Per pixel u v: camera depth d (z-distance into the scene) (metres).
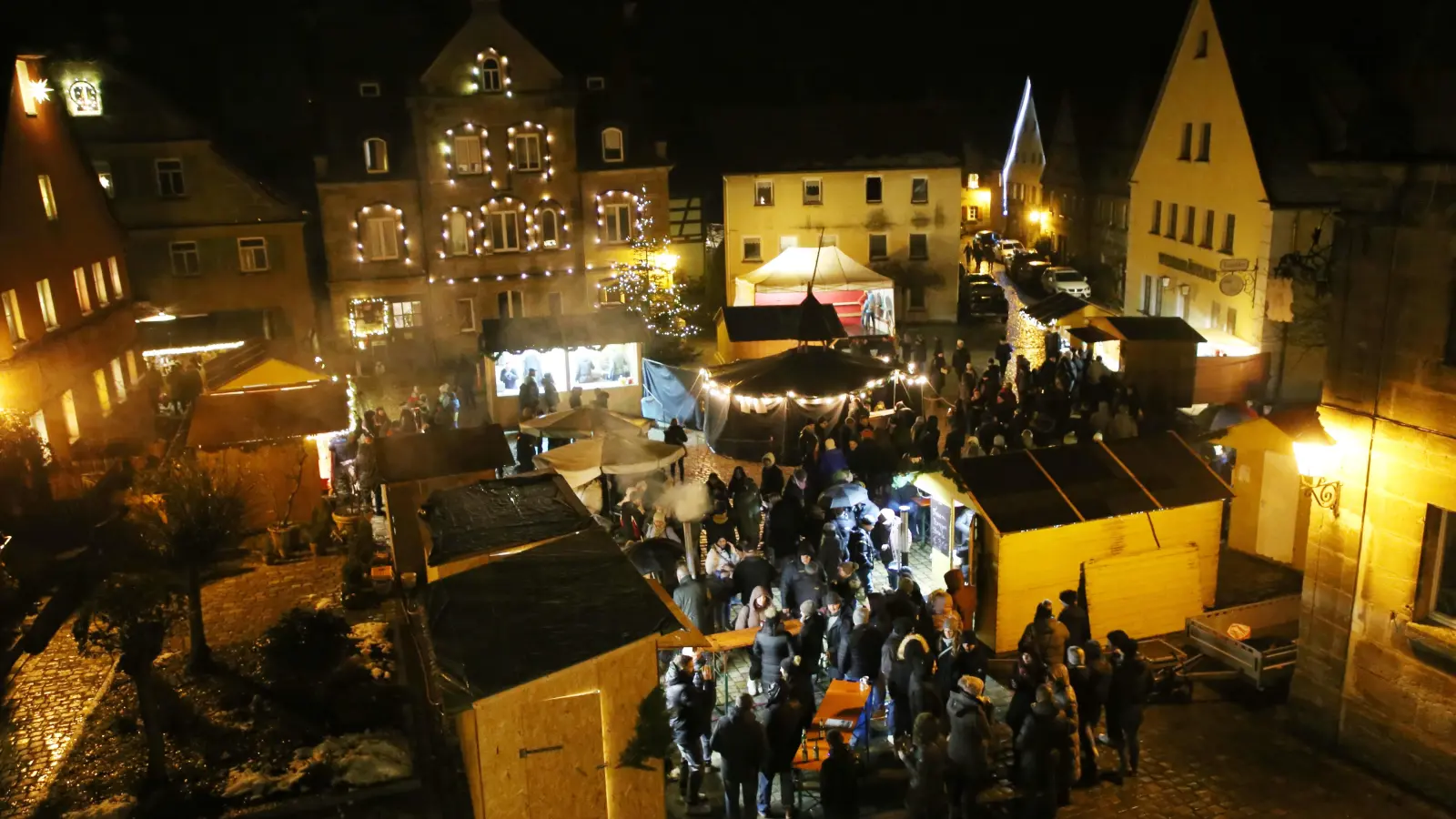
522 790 10.11
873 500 21.12
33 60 24.11
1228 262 29.38
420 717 13.52
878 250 43.41
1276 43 31.67
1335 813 12.04
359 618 16.69
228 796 11.80
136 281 35.44
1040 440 24.16
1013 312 38.16
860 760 12.82
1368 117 12.45
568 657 9.98
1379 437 12.44
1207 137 33.53
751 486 19.55
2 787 12.28
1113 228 45.66
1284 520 18.78
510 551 12.88
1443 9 11.66
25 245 22.78
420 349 38.41
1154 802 12.33
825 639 15.80
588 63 39.66
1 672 15.05
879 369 25.28
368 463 21.89
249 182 35.91
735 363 26.83
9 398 21.11
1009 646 15.95
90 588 17.22
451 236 38.09
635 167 39.06
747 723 11.27
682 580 14.89
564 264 39.22
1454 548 12.02
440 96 36.66
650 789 10.62
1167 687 14.86
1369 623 12.75
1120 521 16.02
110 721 13.62
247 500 18.66
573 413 22.47
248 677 14.66
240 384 22.67
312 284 41.06
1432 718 12.07
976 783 11.48
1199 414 25.81
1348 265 12.73
